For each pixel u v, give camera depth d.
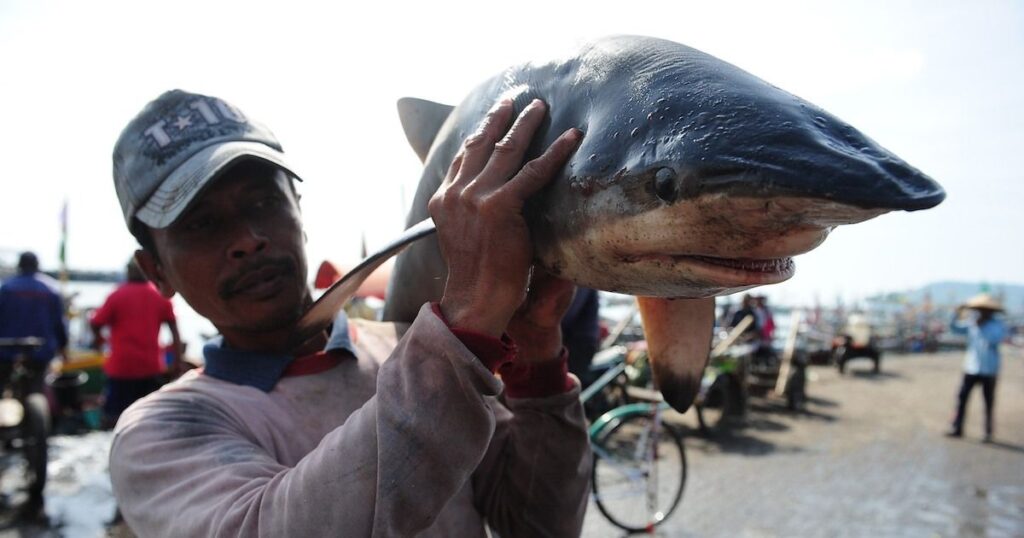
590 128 1.08
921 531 5.14
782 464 7.05
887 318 27.67
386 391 0.97
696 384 1.42
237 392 1.33
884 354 23.34
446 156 1.49
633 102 1.04
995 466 7.13
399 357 1.00
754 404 10.80
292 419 1.31
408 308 1.67
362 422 0.98
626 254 1.04
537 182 1.06
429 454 0.94
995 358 8.49
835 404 11.23
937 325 26.83
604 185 1.03
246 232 1.39
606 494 5.11
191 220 1.39
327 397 1.36
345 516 0.93
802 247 0.90
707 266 0.99
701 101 0.97
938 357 22.38
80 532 4.52
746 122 0.91
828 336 18.98
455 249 1.05
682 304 1.39
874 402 11.54
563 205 1.09
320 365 1.41
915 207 0.77
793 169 0.83
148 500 1.16
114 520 4.73
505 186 1.05
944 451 7.79
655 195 0.97
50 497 5.20
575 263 1.12
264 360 1.39
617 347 7.45
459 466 0.96
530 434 1.43
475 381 0.97
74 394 7.60
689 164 0.92
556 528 1.45
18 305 5.95
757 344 11.02
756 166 0.85
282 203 1.47
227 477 1.09
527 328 1.40
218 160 1.35
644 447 5.25
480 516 1.47
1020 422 9.88
